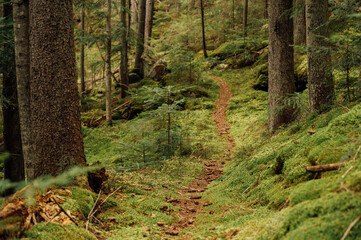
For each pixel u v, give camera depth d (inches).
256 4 1136.8
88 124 711.7
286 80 363.3
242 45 955.3
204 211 181.5
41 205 117.7
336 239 73.7
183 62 844.0
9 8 307.0
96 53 1043.3
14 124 300.4
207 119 577.0
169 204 189.8
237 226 129.3
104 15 622.2
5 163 299.0
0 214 94.6
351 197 84.1
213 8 1208.8
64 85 178.1
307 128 227.8
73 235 107.4
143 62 924.6
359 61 194.5
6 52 288.0
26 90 215.3
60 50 177.6
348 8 209.6
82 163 181.3
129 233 131.8
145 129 361.4
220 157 380.2
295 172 148.9
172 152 359.9
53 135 174.7
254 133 437.7
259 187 178.1
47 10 175.3
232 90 764.6
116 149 473.1
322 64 250.4
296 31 636.7
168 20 1386.6
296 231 84.4
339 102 232.7
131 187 213.5
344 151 127.7
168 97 367.6
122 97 831.1
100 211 154.5
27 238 94.2
